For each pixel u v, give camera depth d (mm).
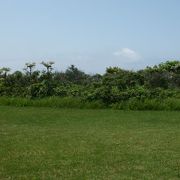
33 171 9398
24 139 12734
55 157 10586
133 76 22188
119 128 14648
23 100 21484
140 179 8844
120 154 10875
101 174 9188
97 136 13203
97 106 20281
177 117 17266
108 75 22719
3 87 23000
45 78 23297
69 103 20641
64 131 14086
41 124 15562
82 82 23047
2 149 11414
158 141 12422
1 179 8812
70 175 9117
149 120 16453
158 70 22797
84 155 10781
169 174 9164
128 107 19969
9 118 16922
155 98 20672
